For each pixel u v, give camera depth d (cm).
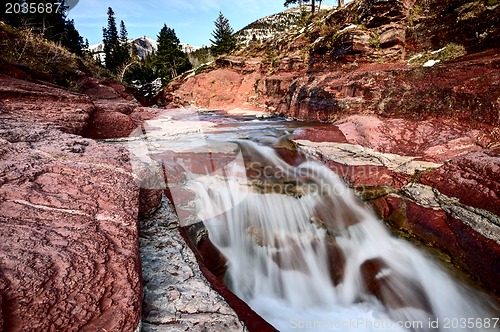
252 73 1984
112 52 4141
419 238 387
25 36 1180
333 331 315
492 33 691
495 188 359
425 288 348
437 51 848
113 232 174
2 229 144
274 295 360
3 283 116
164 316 178
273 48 1975
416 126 586
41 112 464
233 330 177
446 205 394
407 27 1006
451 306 327
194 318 181
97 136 557
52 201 178
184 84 2189
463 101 544
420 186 445
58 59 1288
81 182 208
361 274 377
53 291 125
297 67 1493
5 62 775
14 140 260
